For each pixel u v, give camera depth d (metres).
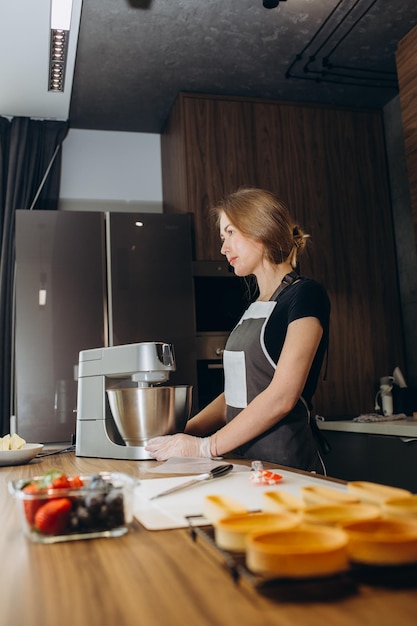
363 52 3.13
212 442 1.39
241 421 1.37
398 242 3.59
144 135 3.83
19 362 2.90
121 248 3.10
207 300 3.23
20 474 1.35
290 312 1.46
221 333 3.20
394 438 2.57
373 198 3.61
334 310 3.44
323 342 1.48
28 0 2.45
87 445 1.64
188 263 3.18
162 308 3.11
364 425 2.77
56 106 3.38
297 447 1.42
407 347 3.52
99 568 0.60
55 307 2.97
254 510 0.80
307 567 0.50
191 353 3.12
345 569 0.51
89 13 2.69
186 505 0.86
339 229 3.52
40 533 0.71
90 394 1.64
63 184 3.66
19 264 2.96
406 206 3.52
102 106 3.51
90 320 3.01
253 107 3.51
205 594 0.51
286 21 2.84
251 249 1.61
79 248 3.05
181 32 2.88
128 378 1.64
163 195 3.79
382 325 3.50
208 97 3.44
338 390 3.37
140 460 1.48
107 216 3.11
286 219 1.62
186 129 3.38
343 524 0.56
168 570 0.58
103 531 0.72
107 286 3.06
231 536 0.58
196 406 3.09
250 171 3.43
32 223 3.01
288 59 3.17
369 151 3.66
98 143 3.76
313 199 3.50
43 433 2.88
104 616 0.47
